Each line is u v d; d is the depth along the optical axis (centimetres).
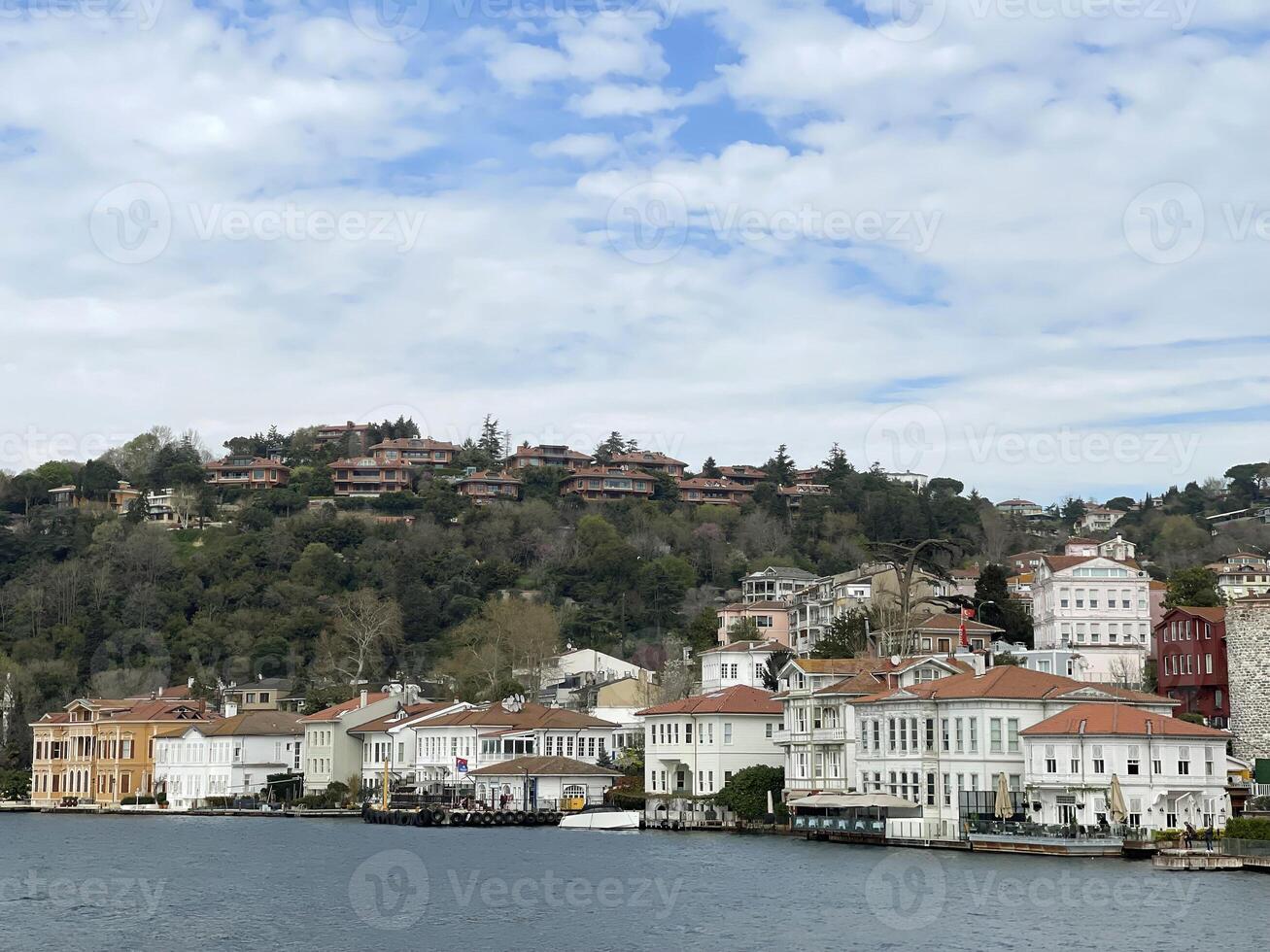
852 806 12612
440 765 18575
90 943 8381
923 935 7950
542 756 17400
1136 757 11106
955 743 12150
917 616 18788
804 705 14088
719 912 8894
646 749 16300
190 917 9269
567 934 8381
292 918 9150
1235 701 13262
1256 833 10300
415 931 8581
